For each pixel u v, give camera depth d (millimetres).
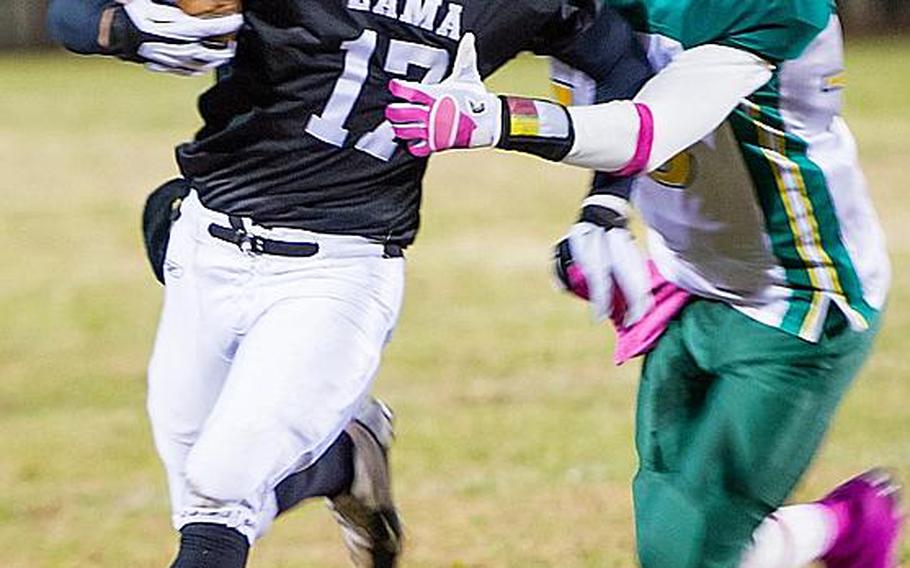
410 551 20312
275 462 12859
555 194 50312
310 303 13234
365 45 12945
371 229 13461
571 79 14156
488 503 22375
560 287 13625
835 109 13828
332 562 20359
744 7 13156
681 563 14094
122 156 60469
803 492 22531
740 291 14266
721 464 14094
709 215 14078
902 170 52781
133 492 23984
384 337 13586
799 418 14094
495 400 28125
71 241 44656
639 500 14547
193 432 13930
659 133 12992
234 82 13258
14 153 61750
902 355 30141
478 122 12641
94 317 35688
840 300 14031
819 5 13328
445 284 37594
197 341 13672
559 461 24406
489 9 13062
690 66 13195
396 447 25344
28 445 26469
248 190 13352
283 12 12867
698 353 14445
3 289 38688
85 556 21031
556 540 20672
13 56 108875
